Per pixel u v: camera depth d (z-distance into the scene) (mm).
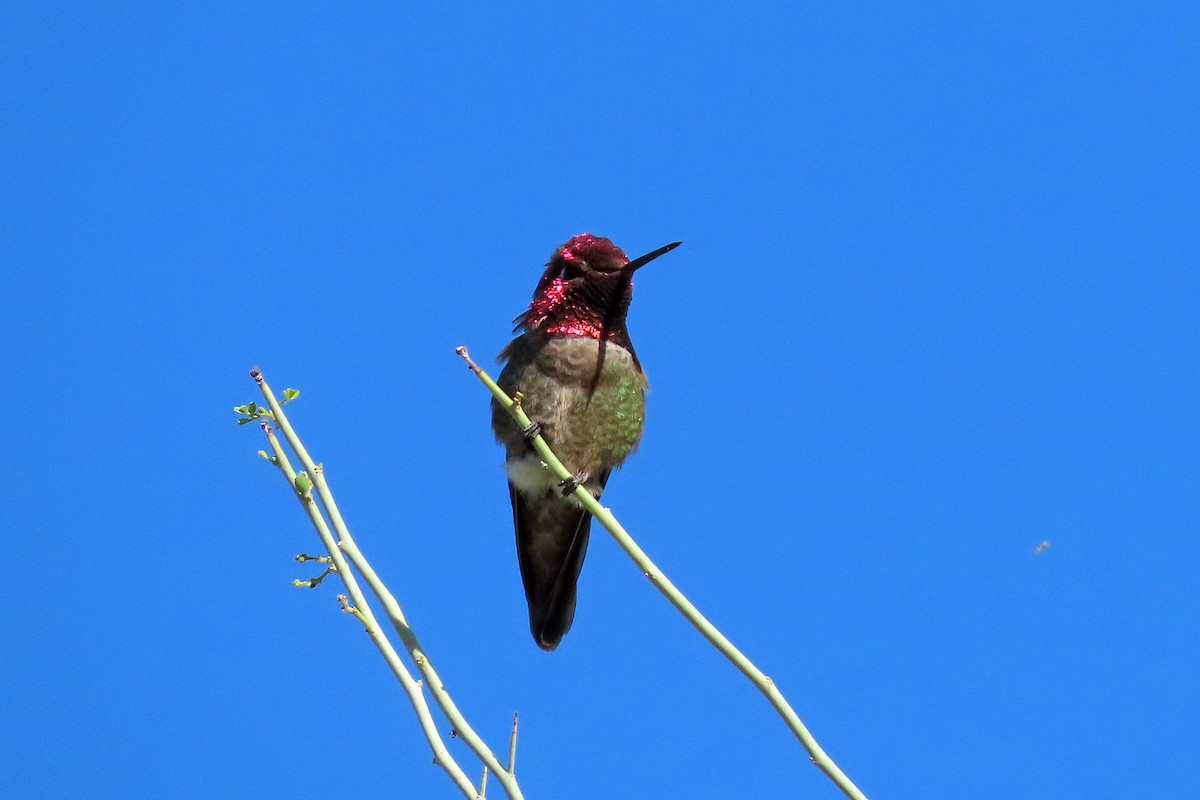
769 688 6379
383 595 6984
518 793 6219
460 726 6516
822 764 6211
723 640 6566
